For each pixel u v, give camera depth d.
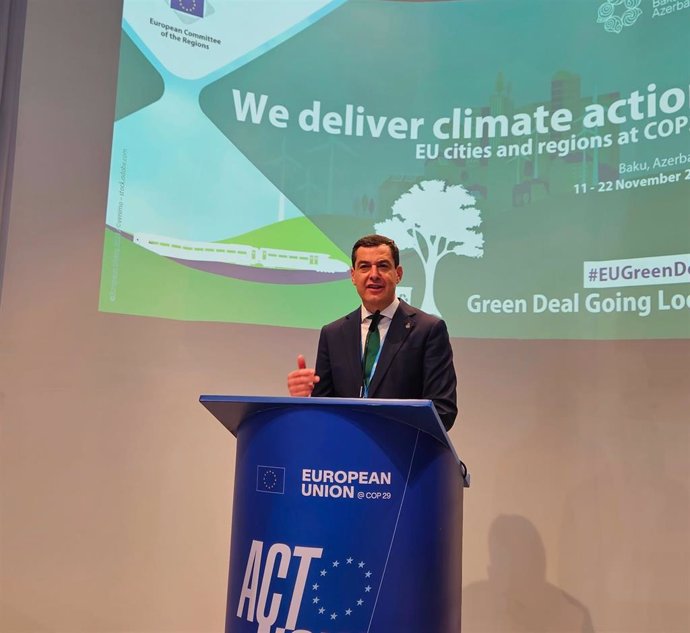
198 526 2.94
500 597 2.92
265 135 3.28
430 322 1.97
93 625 2.77
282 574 1.26
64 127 3.03
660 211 2.97
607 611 2.79
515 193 3.22
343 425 1.30
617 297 3.00
